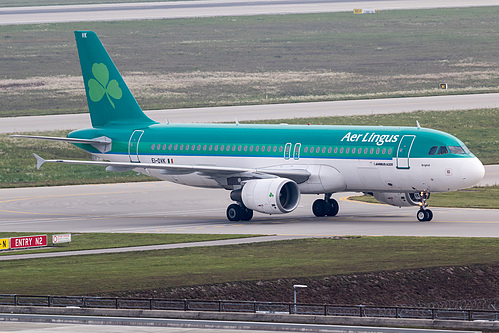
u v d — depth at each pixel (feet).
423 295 602.85
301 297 580.30
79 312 502.38
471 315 509.35
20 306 513.86
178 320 477.36
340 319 479.00
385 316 551.18
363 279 606.55
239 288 581.53
